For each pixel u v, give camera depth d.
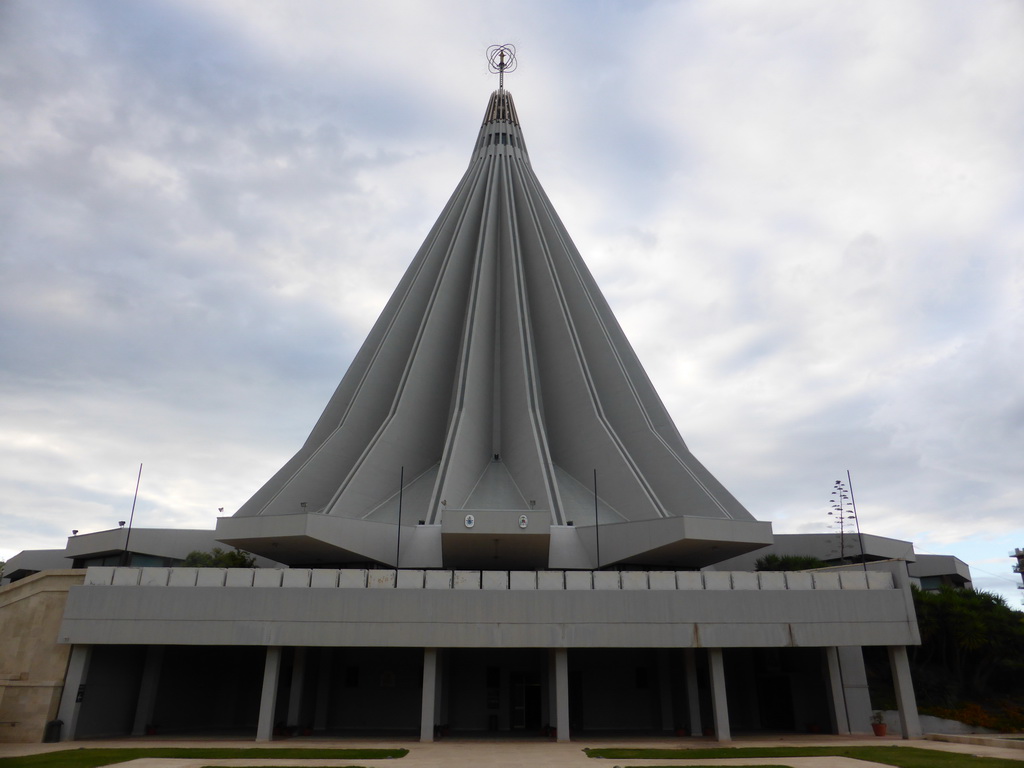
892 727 32.19
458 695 31.16
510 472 45.59
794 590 26.89
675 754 21.50
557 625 25.95
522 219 63.22
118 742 24.81
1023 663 37.25
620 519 41.12
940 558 56.41
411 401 47.53
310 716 30.66
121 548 45.22
